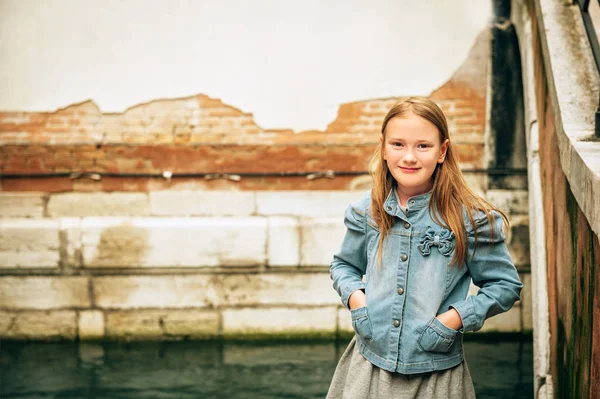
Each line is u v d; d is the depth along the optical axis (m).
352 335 5.15
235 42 5.20
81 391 4.21
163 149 5.21
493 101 5.15
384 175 2.13
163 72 5.21
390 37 5.18
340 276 2.24
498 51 5.14
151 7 5.18
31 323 5.16
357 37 5.19
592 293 2.30
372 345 2.09
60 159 5.21
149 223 5.08
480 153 5.17
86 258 5.07
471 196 2.08
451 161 2.09
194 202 5.21
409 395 2.03
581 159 2.45
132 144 5.21
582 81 3.40
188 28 5.20
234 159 5.22
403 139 2.02
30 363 4.73
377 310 2.07
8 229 5.07
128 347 5.03
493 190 5.15
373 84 5.20
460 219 2.04
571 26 3.86
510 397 4.00
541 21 4.04
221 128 5.23
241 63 5.20
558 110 3.23
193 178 5.22
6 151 5.21
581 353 2.49
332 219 5.05
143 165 5.22
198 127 5.22
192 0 5.18
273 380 4.35
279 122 5.22
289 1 5.18
